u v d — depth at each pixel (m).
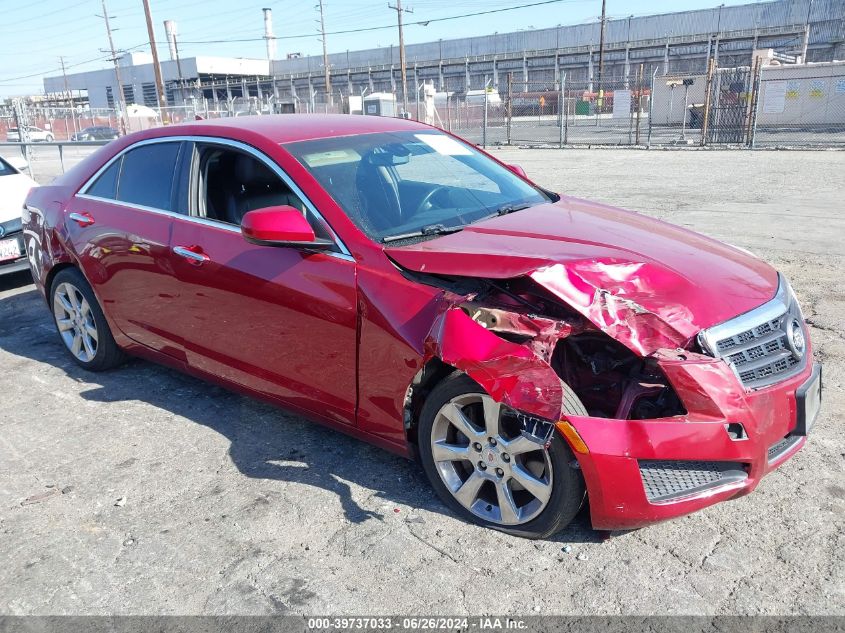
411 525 2.88
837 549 2.61
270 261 3.23
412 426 3.00
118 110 28.33
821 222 8.53
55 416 4.05
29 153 16.16
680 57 62.16
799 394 2.60
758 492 2.99
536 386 2.38
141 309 4.02
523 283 2.73
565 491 2.54
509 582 2.53
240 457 3.50
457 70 74.06
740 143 21.45
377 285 2.89
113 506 3.12
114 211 4.12
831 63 24.86
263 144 3.47
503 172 4.12
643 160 17.70
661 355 2.42
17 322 5.95
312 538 2.83
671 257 2.91
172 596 2.54
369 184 3.35
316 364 3.16
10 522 3.03
